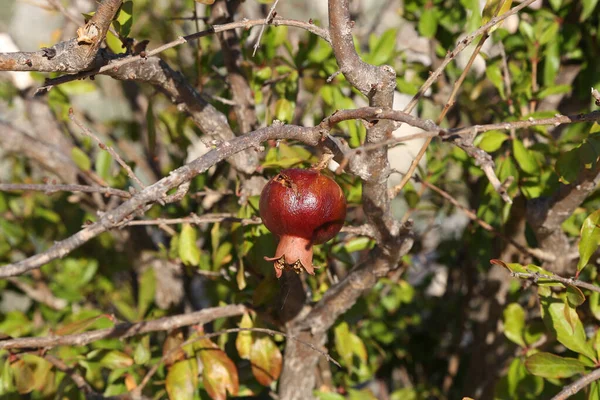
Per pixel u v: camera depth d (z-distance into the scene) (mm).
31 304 1842
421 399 1843
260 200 1243
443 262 1982
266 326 1489
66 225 1971
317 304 1437
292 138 1211
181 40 1233
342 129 1529
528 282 1333
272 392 1553
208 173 1679
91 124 1991
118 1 1189
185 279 1815
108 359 1489
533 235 1584
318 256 1490
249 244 1417
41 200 1991
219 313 1463
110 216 1160
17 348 1429
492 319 1689
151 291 1600
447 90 1690
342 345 1491
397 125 1233
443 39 1671
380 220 1306
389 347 1946
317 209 1225
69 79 1221
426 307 1959
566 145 1534
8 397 1535
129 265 1921
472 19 1516
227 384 1443
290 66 1552
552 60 1563
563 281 1286
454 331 1957
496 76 1546
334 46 1219
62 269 1898
